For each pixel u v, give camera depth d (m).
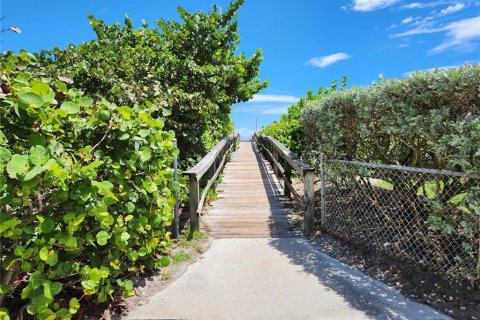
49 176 2.18
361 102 4.00
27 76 2.50
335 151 4.91
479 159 2.87
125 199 3.06
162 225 3.76
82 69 5.80
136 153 3.00
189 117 6.27
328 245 4.44
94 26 9.66
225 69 8.77
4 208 2.21
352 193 4.77
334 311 2.91
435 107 3.27
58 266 2.38
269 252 4.33
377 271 3.59
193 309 2.99
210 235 5.00
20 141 2.32
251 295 3.23
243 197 7.18
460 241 3.42
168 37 9.77
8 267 2.20
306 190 4.90
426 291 3.10
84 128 2.78
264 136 13.07
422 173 3.53
